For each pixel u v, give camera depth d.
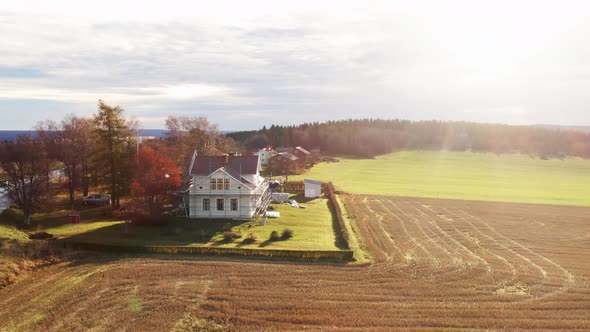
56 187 79.31
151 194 54.59
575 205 77.69
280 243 46.22
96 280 35.06
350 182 108.00
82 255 41.09
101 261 39.66
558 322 28.89
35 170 54.62
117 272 36.91
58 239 45.94
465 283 35.72
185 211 58.78
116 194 62.75
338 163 163.88
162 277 35.94
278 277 36.38
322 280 35.91
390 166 155.12
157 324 28.09
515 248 46.94
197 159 65.44
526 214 67.25
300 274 37.19
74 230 50.66
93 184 71.31
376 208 70.12
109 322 28.20
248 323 28.48
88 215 59.69
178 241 46.22
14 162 55.41
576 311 30.64
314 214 63.28
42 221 55.22
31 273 36.22
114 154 62.06
